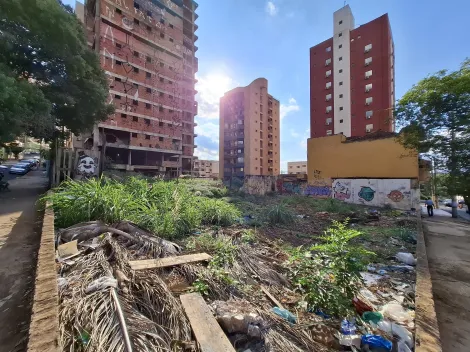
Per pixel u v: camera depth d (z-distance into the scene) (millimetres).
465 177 9953
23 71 12758
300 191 22016
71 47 12945
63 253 3676
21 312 2637
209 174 77062
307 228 8195
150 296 2676
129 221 5129
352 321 2711
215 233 5930
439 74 10766
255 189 21172
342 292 3051
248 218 8984
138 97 31625
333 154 20250
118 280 2889
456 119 9828
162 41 35062
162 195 7395
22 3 10438
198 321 2287
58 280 2838
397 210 14633
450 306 3666
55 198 5625
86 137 28312
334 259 3234
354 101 37281
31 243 4773
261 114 53719
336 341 2385
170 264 3562
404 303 3389
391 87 36344
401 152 16672
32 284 3217
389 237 7465
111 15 29047
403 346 2346
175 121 36844
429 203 15625
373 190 17031
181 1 38156
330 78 40688
